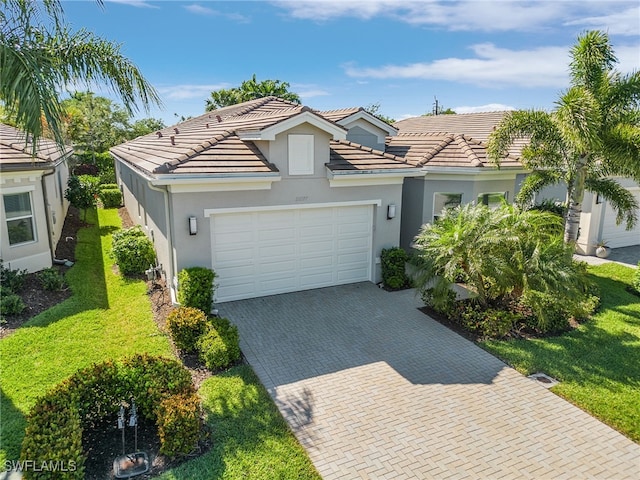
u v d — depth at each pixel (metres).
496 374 8.81
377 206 13.52
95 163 42.88
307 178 12.27
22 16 8.09
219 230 11.63
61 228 19.88
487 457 6.47
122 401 6.93
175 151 13.02
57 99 8.06
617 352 9.68
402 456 6.45
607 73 13.30
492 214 10.84
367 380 8.52
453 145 16.09
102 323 10.46
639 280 13.57
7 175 12.43
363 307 12.08
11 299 10.51
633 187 18.86
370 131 16.88
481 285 11.08
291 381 8.44
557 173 14.69
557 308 10.74
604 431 7.11
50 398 6.19
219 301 12.12
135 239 14.34
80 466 5.48
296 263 12.95
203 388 8.00
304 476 6.00
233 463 6.16
